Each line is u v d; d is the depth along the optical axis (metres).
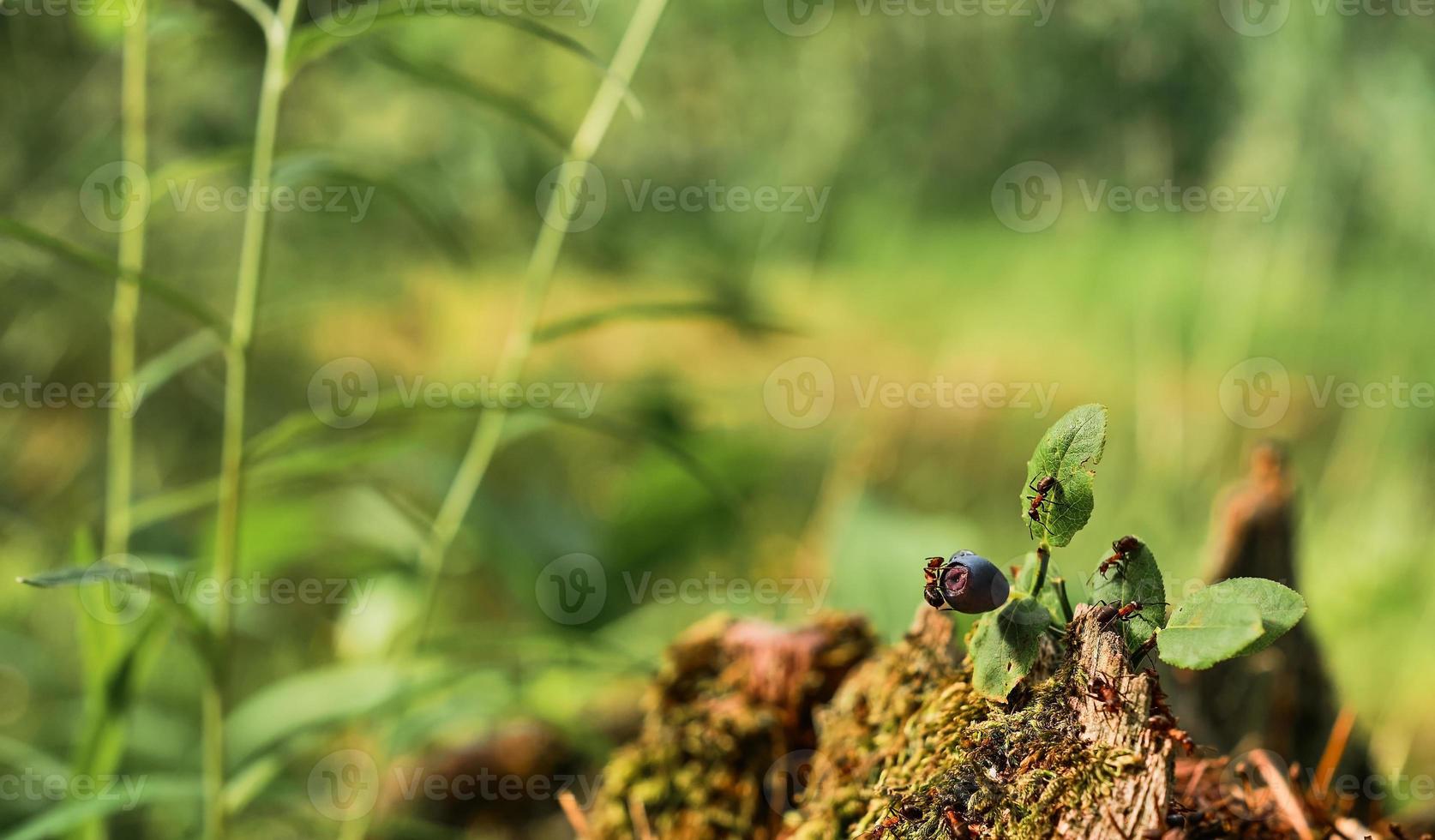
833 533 1.01
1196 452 1.62
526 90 1.88
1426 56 1.38
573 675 1.08
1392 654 1.20
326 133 1.66
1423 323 1.58
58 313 1.49
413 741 0.84
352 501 1.26
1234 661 0.66
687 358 2.22
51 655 1.32
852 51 1.89
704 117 2.05
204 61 1.44
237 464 0.70
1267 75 1.48
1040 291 2.13
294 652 1.44
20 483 1.54
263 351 1.65
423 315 1.94
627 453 1.92
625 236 2.14
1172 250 1.88
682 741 0.63
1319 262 1.61
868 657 0.63
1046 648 0.54
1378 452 1.59
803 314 2.34
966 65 1.83
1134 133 1.71
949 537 0.93
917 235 2.29
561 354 2.09
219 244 1.62
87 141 1.39
